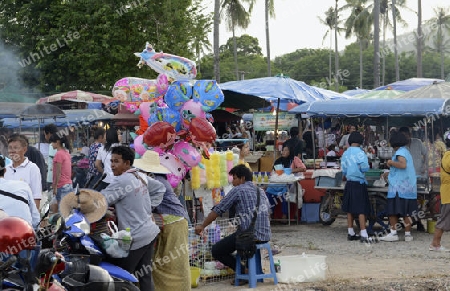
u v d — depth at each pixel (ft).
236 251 29.91
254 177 46.39
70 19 91.66
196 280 29.01
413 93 49.24
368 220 43.27
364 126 63.52
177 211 24.89
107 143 34.40
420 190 41.96
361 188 40.70
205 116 30.53
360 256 36.01
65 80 99.04
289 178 45.50
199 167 33.14
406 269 32.37
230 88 53.47
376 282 29.04
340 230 45.14
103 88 98.22
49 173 41.50
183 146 29.78
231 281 29.81
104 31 89.92
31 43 100.01
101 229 21.26
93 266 19.33
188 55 92.94
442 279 29.60
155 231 22.74
